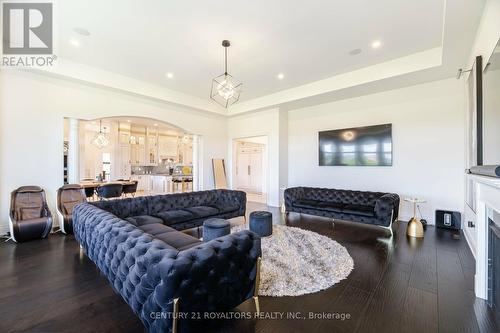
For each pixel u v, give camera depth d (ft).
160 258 4.83
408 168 16.12
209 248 5.34
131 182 23.40
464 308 6.57
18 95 13.60
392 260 9.75
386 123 16.97
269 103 21.09
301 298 7.09
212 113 23.86
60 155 15.05
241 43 12.38
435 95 15.05
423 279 8.18
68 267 9.11
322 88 17.53
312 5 9.45
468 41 10.34
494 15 7.79
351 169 18.85
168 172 34.88
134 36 11.78
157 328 4.77
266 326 5.92
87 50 13.24
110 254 6.53
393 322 6.01
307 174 21.58
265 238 12.46
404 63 13.84
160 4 9.45
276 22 10.57
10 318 6.13
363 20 10.39
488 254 6.93
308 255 10.21
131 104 18.58
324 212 15.94
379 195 15.57
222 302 5.56
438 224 14.48
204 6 9.55
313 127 21.17
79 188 15.24
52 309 6.52
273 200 22.61
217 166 25.48
